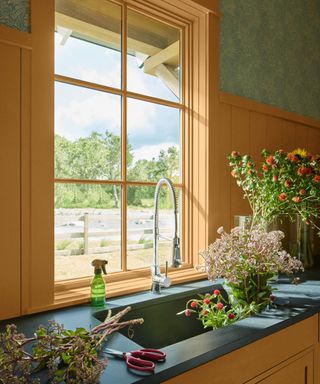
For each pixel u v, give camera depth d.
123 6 1.73
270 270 1.36
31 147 1.29
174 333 1.49
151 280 1.69
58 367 0.82
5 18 1.24
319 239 2.66
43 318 1.24
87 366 0.78
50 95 1.34
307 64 2.59
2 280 1.22
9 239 1.24
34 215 1.30
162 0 1.77
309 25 2.61
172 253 1.54
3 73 1.22
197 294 1.62
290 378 1.28
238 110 2.07
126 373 0.83
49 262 1.33
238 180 1.94
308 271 2.04
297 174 1.73
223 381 1.01
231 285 1.40
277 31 2.33
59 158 1.52
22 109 1.27
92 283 1.38
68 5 1.56
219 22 1.96
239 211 2.09
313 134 2.67
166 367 0.86
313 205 1.86
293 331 1.29
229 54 2.02
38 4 1.31
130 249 1.76
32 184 1.29
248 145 2.12
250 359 1.11
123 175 1.73
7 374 0.71
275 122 2.32
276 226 1.89
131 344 1.01
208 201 1.90
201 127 1.93
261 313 1.30
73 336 0.84
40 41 1.32
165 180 1.55
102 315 1.30
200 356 0.93
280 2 2.35
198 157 1.95
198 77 1.95
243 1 2.10
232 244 1.37
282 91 2.36
